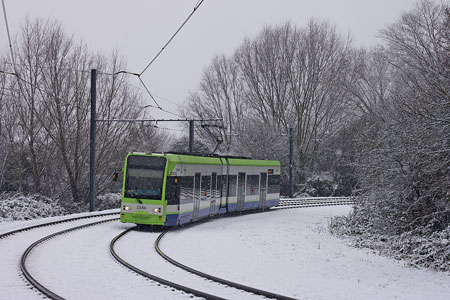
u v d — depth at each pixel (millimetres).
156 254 15828
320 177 53719
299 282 12812
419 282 13727
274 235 22359
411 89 21719
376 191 21500
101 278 11781
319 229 25500
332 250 19047
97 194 37188
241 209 29984
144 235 20359
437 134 17922
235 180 29203
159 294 10398
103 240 18000
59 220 22938
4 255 14109
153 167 22031
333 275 14312
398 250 18391
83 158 35781
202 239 20000
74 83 35062
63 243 16750
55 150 36250
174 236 20656
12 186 36281
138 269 12656
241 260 15875
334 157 53375
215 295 10570
